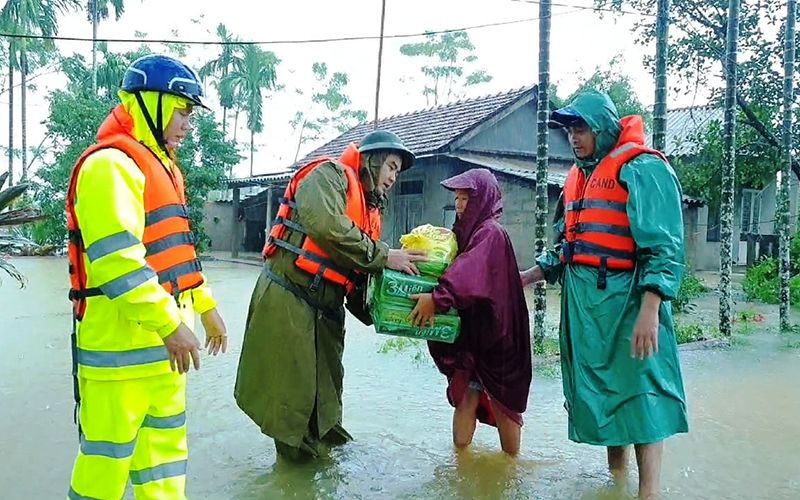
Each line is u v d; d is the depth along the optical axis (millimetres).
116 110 3004
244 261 22859
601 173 3836
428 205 17984
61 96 26766
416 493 3770
